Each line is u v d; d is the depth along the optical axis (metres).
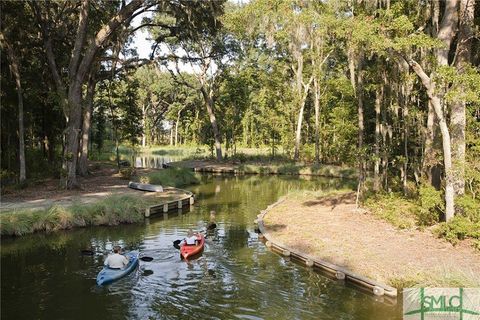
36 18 26.91
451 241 14.02
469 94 12.93
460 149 14.81
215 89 54.44
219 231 18.86
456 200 14.22
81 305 10.89
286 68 52.78
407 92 20.56
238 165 47.38
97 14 31.55
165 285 12.23
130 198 22.12
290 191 31.12
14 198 23.09
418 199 18.56
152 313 10.37
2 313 10.42
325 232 16.67
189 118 72.56
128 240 17.30
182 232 18.69
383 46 13.71
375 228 16.83
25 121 33.28
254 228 19.42
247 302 10.96
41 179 30.80
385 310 10.34
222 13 29.36
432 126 17.53
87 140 34.75
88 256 15.15
